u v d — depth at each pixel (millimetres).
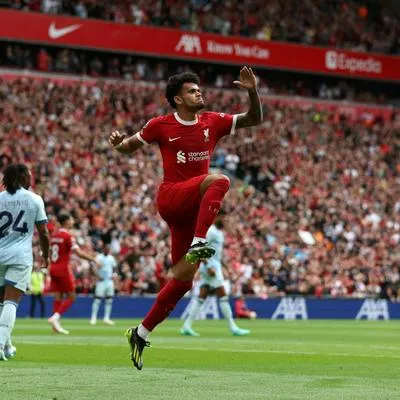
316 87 76750
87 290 46719
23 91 57719
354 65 74000
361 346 23562
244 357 18531
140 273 47844
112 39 64438
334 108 73688
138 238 48906
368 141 69625
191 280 12766
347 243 57219
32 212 15883
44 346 21531
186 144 12898
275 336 29297
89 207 50375
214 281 29422
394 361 17766
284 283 51594
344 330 34875
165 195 12680
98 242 48156
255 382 13125
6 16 60625
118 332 30484
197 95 12867
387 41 77688
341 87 76250
